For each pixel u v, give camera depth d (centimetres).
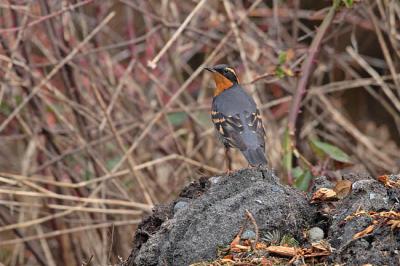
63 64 1301
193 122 1462
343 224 688
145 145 1415
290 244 696
